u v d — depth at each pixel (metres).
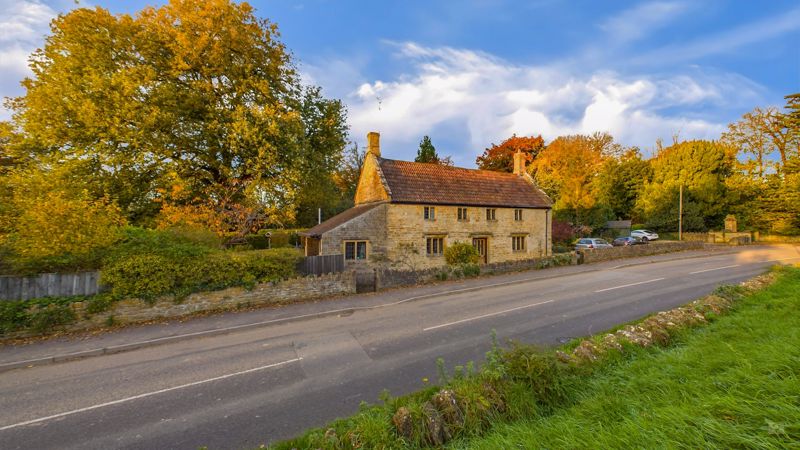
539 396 4.55
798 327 5.70
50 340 9.25
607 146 52.00
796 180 32.94
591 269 20.14
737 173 38.75
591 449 2.95
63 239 9.91
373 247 20.86
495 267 19.42
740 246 31.70
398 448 3.75
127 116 17.38
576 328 9.31
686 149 38.72
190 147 21.03
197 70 21.34
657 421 3.17
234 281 12.50
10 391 6.55
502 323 10.11
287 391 6.30
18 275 9.84
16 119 18.27
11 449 4.77
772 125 36.41
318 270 15.16
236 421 5.32
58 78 17.64
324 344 8.86
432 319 10.89
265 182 20.89
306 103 26.75
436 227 22.86
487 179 27.50
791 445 2.50
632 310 10.88
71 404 6.01
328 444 3.76
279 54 23.72
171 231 13.59
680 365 4.76
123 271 10.73
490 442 3.55
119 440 4.92
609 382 4.76
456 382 4.84
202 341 9.34
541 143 53.41
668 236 39.06
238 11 21.00
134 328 10.30
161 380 6.93
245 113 20.00
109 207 11.87
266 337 9.59
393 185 22.41
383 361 7.59
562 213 38.72
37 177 11.65
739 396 3.37
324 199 29.56
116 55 19.03
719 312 8.18
